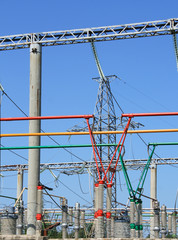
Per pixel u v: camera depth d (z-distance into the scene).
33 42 44.16
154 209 33.91
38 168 41.16
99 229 28.77
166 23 42.56
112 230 31.48
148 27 43.06
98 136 70.06
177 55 42.81
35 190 40.44
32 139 41.50
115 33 43.56
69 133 30.48
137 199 33.28
